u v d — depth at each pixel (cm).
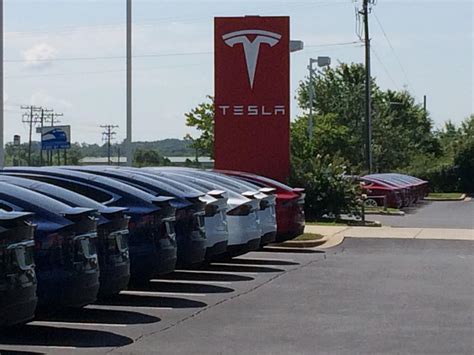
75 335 1082
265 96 2770
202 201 1487
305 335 1095
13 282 932
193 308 1296
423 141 8419
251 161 2783
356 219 3070
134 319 1198
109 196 1333
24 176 1380
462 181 6512
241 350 1002
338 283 1582
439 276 1692
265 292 1465
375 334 1102
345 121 6888
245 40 2772
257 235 1734
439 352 992
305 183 2927
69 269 1046
